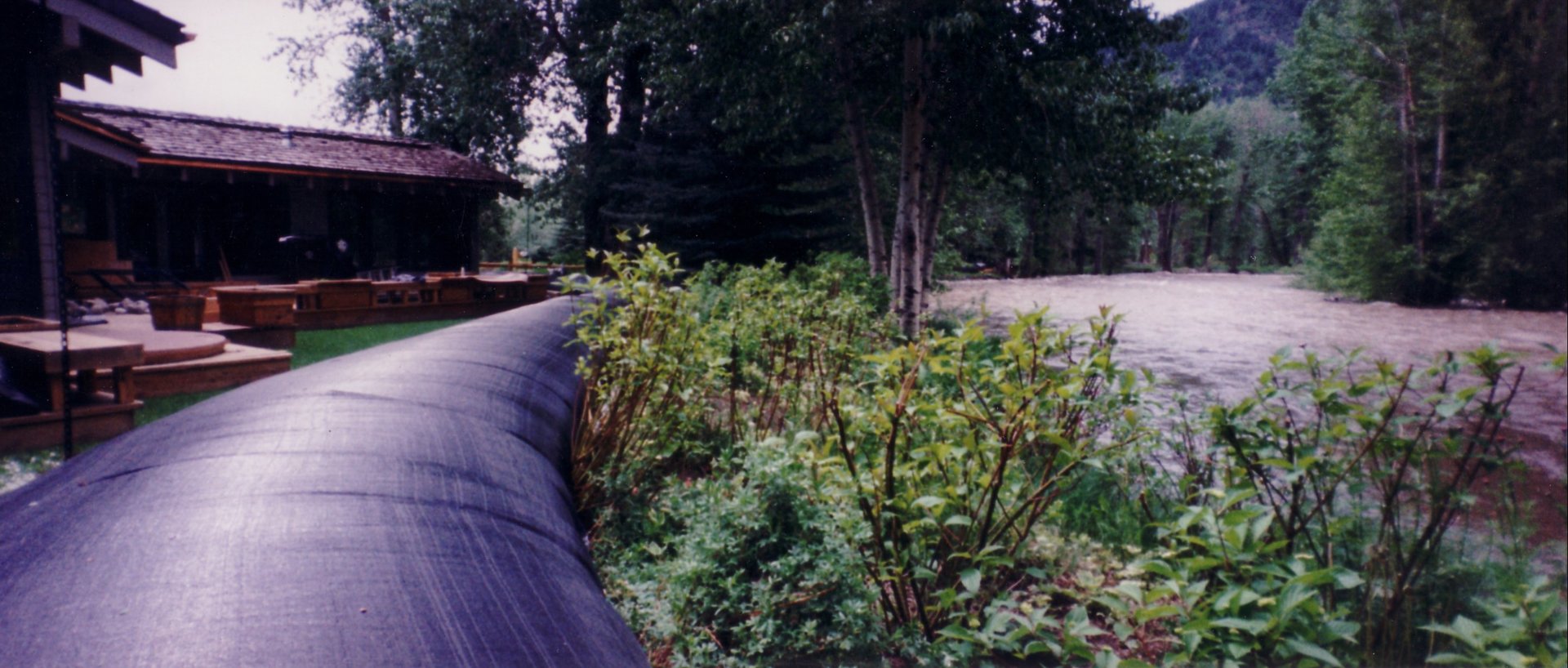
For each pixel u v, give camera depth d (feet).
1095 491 14.28
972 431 9.41
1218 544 7.99
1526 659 6.73
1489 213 90.48
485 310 48.96
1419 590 9.84
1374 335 58.23
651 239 62.44
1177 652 7.98
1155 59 46.65
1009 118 43.52
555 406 11.03
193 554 4.40
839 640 8.89
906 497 9.36
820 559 9.39
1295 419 11.65
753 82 47.37
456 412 8.05
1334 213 106.32
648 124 67.36
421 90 84.99
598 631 5.22
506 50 73.72
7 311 25.71
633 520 11.41
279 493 5.22
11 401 16.85
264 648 3.72
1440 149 95.50
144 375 20.70
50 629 3.76
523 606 4.83
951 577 10.09
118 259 54.03
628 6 55.42
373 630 4.03
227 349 24.47
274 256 62.54
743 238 62.54
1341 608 8.50
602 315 13.42
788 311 18.62
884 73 47.42
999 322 57.93
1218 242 269.03
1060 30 43.47
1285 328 62.13
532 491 7.02
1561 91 89.66
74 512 5.12
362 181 62.44
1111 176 47.78
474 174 70.38
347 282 40.86
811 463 10.25
